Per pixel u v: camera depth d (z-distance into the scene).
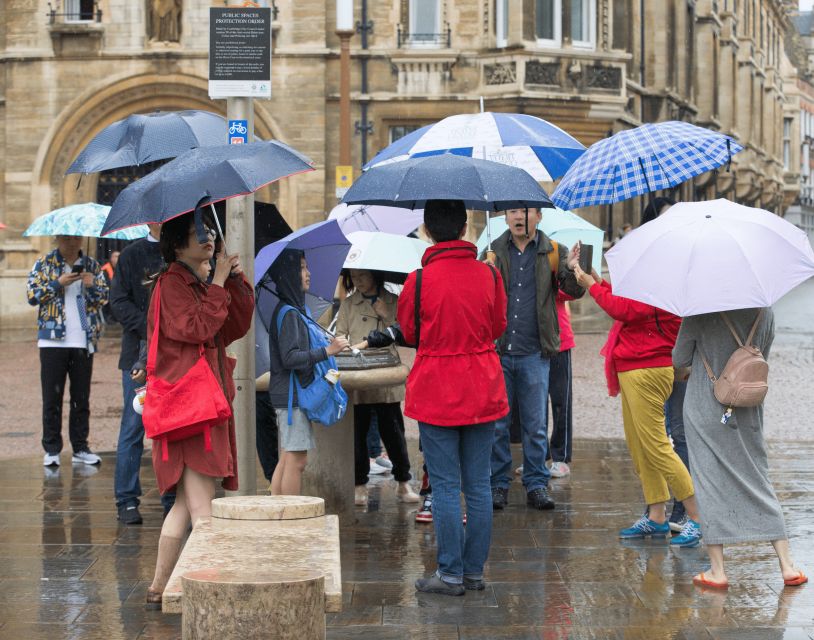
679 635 6.11
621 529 8.64
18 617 6.47
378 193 6.87
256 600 4.12
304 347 7.86
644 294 6.91
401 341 7.54
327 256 9.20
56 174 30.42
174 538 6.58
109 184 30.91
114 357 23.73
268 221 9.19
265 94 8.04
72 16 30.55
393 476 10.51
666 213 7.25
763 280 6.79
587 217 31.44
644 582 7.15
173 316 6.30
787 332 30.00
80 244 11.61
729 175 50.72
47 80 30.27
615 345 8.19
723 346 7.06
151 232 8.94
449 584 6.89
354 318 9.41
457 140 9.20
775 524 7.04
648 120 36.53
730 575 7.31
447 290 6.81
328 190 30.19
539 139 9.20
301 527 5.14
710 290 6.78
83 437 11.72
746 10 56.75
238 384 7.96
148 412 6.36
